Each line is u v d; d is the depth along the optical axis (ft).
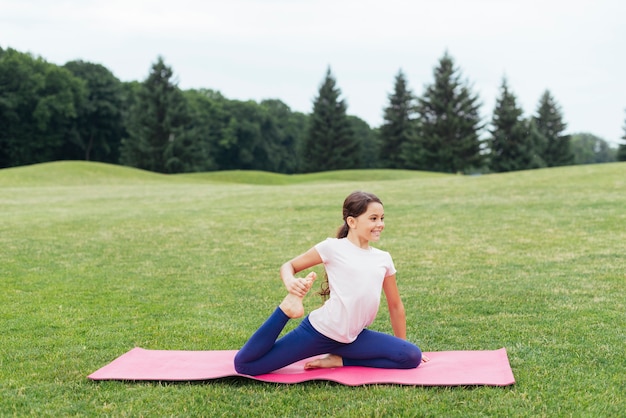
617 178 64.03
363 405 12.66
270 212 52.70
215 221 47.80
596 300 22.44
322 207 54.60
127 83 255.29
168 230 43.62
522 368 15.10
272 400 13.10
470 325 19.85
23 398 13.52
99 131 224.94
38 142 206.59
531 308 21.66
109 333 19.38
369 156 278.26
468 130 209.77
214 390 13.76
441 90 210.18
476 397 13.05
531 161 207.31
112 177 128.57
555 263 29.81
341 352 15.10
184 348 17.78
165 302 23.90
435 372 14.62
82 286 26.81
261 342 14.29
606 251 32.07
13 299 24.29
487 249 34.17
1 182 109.19
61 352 17.22
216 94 294.05
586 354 16.19
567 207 48.06
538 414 12.12
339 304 14.64
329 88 224.94
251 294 25.27
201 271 30.12
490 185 66.54
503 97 210.59
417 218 46.60
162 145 205.67
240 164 270.87
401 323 16.19
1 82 202.08
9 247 36.60
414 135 210.79
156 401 13.12
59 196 75.61
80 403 13.14
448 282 26.50
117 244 38.09
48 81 207.82
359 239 15.29
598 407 12.48
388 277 15.74
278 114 300.81
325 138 223.51
